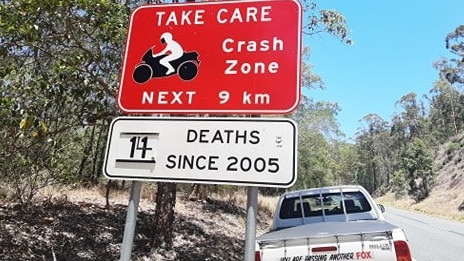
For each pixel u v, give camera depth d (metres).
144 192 13.05
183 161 1.88
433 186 50.41
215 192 17.41
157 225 7.67
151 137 1.95
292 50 1.96
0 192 7.18
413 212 34.94
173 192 7.95
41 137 3.66
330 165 35.03
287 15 2.02
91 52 4.27
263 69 1.96
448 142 62.12
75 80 3.88
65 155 5.73
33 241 6.15
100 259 6.27
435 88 70.56
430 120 75.94
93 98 4.30
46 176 6.72
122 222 8.80
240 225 13.53
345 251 4.12
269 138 1.83
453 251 10.46
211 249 8.91
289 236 4.43
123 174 1.92
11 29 3.14
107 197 9.71
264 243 4.36
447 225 19.81
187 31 2.12
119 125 2.00
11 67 3.49
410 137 80.00
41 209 7.90
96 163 9.44
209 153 1.86
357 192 6.10
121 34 3.88
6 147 3.61
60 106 3.94
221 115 2.05
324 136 32.12
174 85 2.04
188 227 10.49
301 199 6.25
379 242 4.06
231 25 2.07
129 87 2.10
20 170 4.87
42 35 3.60
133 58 2.14
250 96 1.94
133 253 7.11
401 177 60.19
